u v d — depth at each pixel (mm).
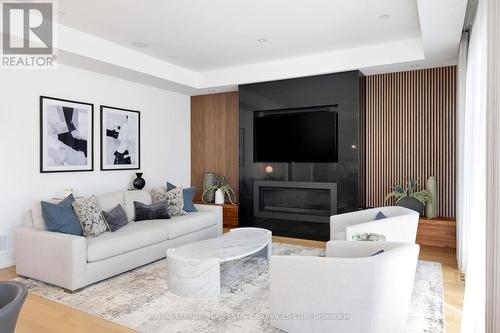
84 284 3172
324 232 5094
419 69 4840
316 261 2131
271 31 3988
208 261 2988
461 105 3748
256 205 5625
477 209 2398
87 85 4699
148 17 3566
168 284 3156
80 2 3209
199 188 6641
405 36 4219
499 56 1596
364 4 3293
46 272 3252
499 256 1561
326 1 3227
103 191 4965
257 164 5609
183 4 3260
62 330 2461
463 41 3688
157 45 4469
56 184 4352
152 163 5812
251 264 3869
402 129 5020
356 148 4816
